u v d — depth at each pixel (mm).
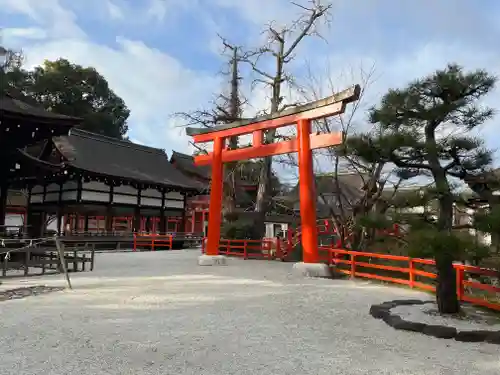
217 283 12227
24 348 5664
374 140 8750
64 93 49094
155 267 16766
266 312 8258
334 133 13820
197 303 9031
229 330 6781
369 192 16062
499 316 7727
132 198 31719
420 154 8609
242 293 10484
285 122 15344
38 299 9242
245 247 21281
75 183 28578
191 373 4828
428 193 8188
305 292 10805
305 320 7656
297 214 32531
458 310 7828
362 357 5508
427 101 8344
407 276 13633
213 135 18297
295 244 20641
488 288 8430
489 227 6707
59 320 7273
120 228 41500
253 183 36344
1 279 12219
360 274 13391
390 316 7480
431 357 5531
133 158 35656
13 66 46469
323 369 5023
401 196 8961
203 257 17984
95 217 38406
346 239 16656
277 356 5500
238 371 4914
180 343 5984
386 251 14508
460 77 7969
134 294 10047
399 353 5699
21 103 17906
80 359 5242
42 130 17359
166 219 35562
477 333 6301
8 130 16797
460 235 6922
